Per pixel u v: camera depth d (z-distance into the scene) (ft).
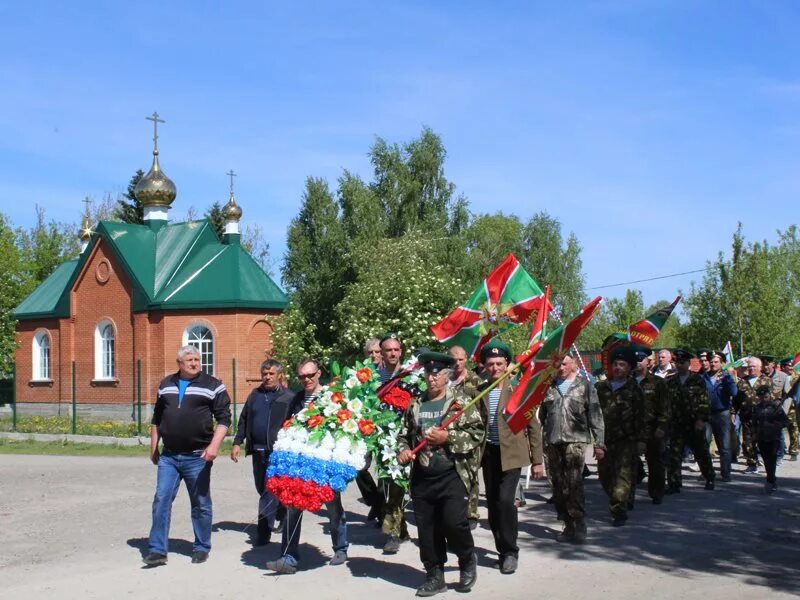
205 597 24.91
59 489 47.93
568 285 197.57
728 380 50.93
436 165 150.10
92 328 121.49
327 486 26.86
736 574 27.09
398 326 96.94
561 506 33.32
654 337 49.65
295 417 28.02
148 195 125.49
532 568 28.02
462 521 24.81
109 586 26.27
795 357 74.18
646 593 24.75
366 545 31.94
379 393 30.60
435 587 24.80
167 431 29.25
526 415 26.53
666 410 40.98
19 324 131.95
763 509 39.65
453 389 25.81
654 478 41.19
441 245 140.26
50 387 127.24
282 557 27.76
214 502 42.83
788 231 155.02
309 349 113.39
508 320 40.40
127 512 40.19
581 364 37.40
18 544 32.76
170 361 112.57
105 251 119.85
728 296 107.45
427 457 24.88
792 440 63.31
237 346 110.73
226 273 114.21
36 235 228.43
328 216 142.82
